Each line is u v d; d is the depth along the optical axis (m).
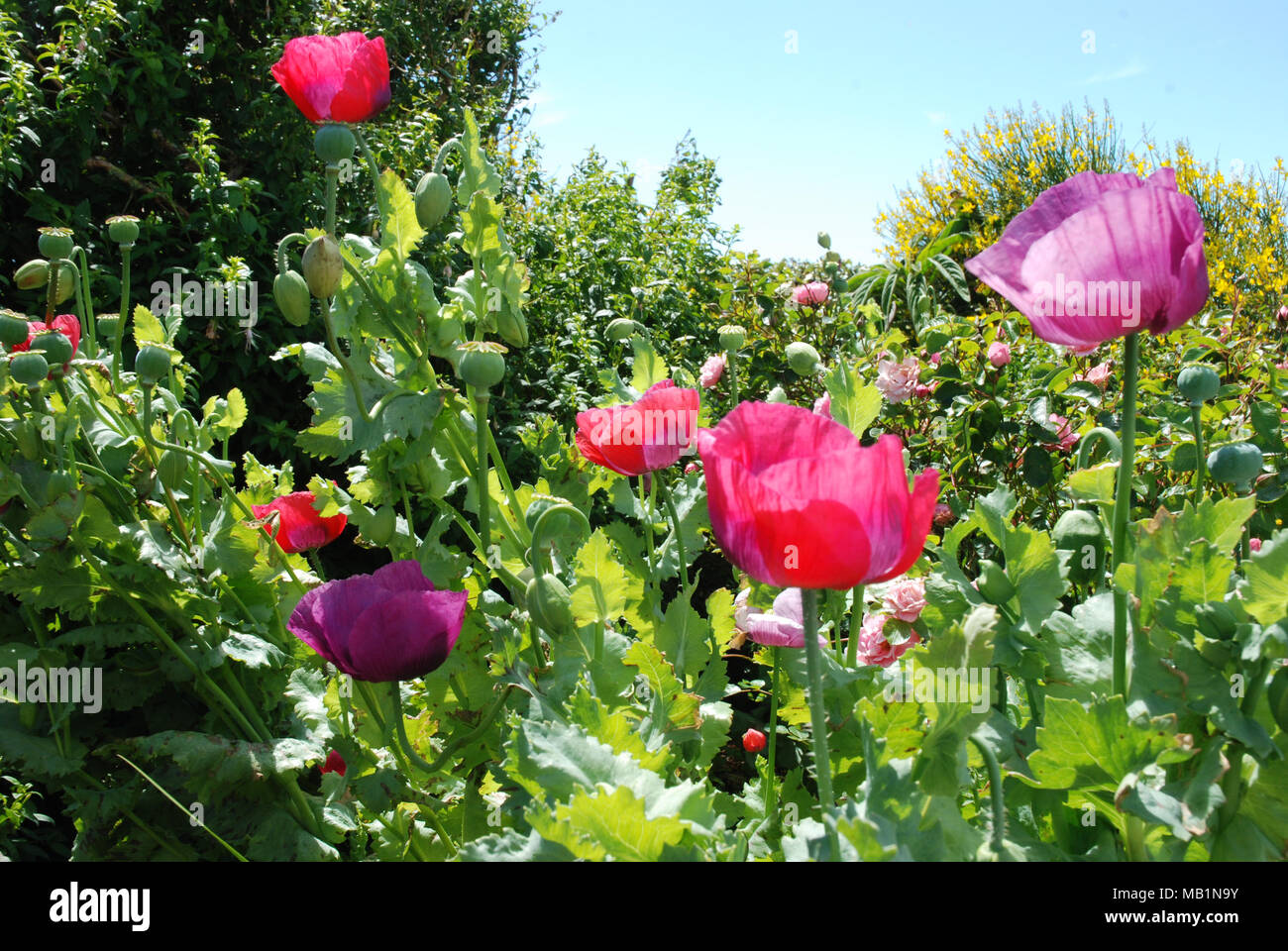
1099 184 0.90
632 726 1.13
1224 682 0.78
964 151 11.79
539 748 0.83
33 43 4.27
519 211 5.62
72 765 1.20
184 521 1.38
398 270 1.32
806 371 2.00
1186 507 0.92
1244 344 2.58
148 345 1.36
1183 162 9.96
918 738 0.81
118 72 3.91
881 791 0.76
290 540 1.45
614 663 1.24
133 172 4.36
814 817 1.18
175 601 1.24
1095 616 0.99
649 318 5.79
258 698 1.31
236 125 4.61
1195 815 0.75
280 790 1.22
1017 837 0.87
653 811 0.78
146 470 1.35
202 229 3.96
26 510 1.29
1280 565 0.75
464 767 1.46
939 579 1.06
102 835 1.23
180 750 1.13
